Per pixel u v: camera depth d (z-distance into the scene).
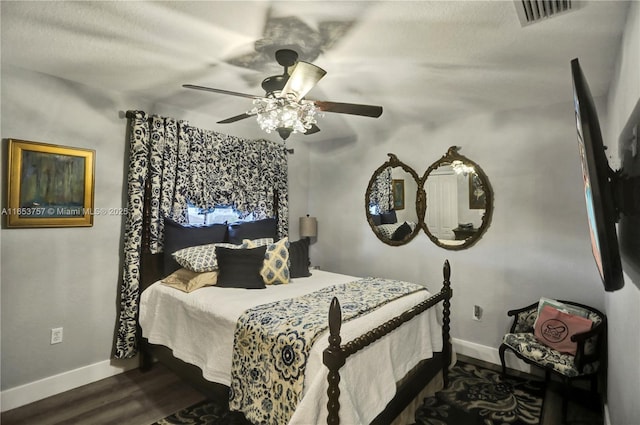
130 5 1.56
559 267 2.74
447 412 2.25
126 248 2.71
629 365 1.46
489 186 3.10
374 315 2.00
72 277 2.52
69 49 2.00
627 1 1.42
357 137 4.09
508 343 2.60
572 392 2.50
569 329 2.39
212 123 3.41
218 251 2.74
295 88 1.80
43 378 2.38
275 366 1.67
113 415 2.20
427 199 3.47
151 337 2.54
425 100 2.79
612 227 0.95
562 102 2.74
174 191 2.97
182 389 2.52
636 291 1.26
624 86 1.58
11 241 2.25
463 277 3.25
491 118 3.10
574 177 2.68
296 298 2.27
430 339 2.33
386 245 3.81
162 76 2.38
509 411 2.26
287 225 4.05
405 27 1.70
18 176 2.26
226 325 2.00
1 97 2.20
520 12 1.55
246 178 3.59
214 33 1.79
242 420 1.82
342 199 4.23
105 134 2.67
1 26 1.75
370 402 1.69
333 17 1.63
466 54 1.98
